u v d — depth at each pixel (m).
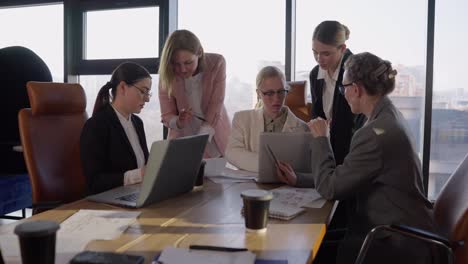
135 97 1.98
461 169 1.64
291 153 1.84
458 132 3.20
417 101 3.28
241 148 2.26
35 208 1.71
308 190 1.75
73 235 1.13
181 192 1.66
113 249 1.03
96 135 1.88
